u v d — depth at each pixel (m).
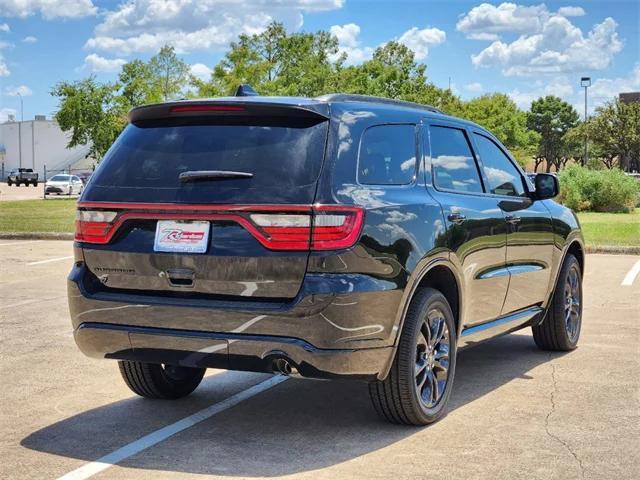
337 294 4.46
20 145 110.00
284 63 50.66
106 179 4.99
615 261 14.98
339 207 4.53
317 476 4.30
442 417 5.38
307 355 4.48
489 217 5.89
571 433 5.04
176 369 5.80
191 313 4.65
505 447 4.77
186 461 4.55
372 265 4.62
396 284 4.75
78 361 7.10
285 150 4.66
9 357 7.25
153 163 4.89
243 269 4.56
